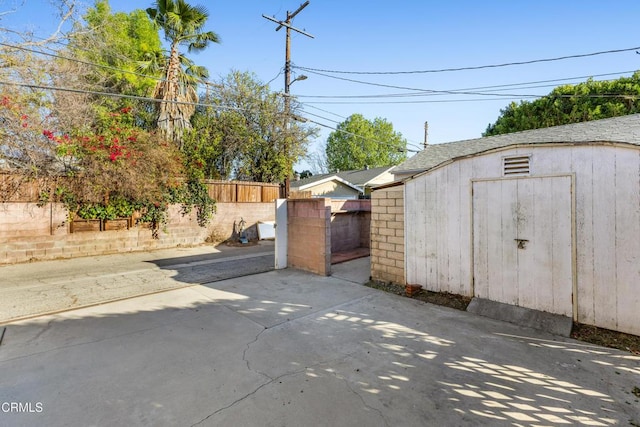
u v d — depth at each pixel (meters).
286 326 3.84
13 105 7.20
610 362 2.92
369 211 10.03
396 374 2.72
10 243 7.34
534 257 3.97
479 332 3.65
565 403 2.31
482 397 2.39
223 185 11.40
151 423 2.09
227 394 2.42
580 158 3.62
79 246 8.31
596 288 3.53
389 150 34.22
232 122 13.30
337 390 2.48
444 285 4.92
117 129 8.59
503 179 4.23
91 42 9.54
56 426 2.04
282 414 2.18
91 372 2.73
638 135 6.98
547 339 3.45
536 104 17.11
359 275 6.55
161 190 9.55
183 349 3.19
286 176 13.91
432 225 5.06
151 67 12.86
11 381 2.57
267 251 9.77
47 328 3.72
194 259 8.37
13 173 7.29
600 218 3.50
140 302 4.75
